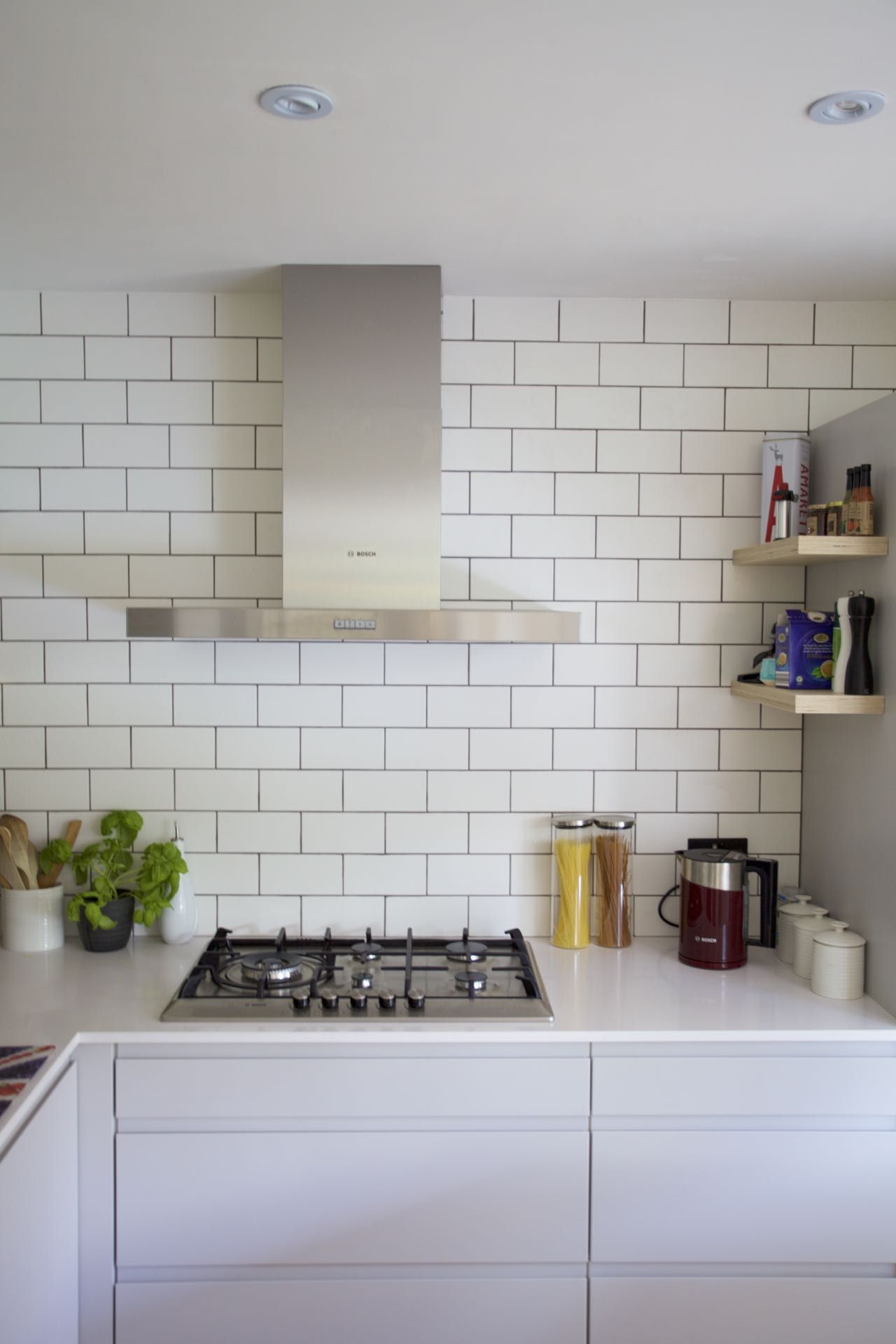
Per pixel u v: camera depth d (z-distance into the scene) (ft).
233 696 8.20
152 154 5.54
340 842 8.25
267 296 8.07
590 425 8.19
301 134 5.29
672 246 6.95
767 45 4.40
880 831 6.87
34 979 7.29
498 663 8.25
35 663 8.17
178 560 8.14
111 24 4.25
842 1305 6.56
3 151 5.51
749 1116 6.55
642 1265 6.57
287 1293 6.45
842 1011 6.77
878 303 8.20
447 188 5.98
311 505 7.07
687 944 7.69
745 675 8.13
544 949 8.04
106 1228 6.40
